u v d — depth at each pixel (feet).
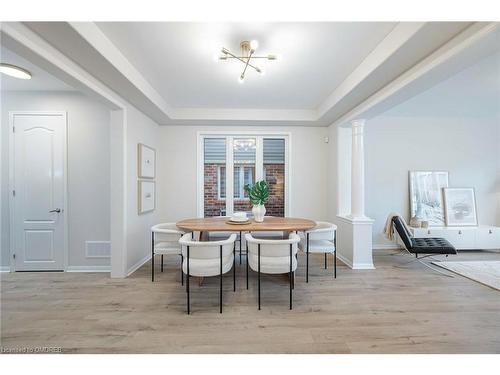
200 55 7.75
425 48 6.22
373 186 14.80
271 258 7.47
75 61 6.84
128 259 10.21
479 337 5.92
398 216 11.60
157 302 7.68
